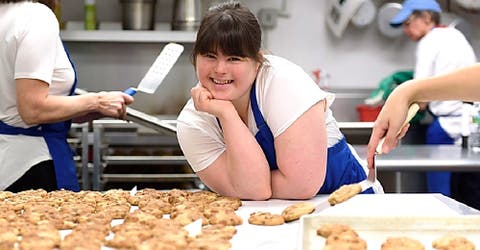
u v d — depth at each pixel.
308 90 1.50
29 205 1.43
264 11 4.14
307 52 4.23
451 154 2.90
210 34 1.43
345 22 4.02
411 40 4.23
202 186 3.20
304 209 1.34
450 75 1.34
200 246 1.06
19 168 1.93
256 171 1.52
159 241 1.08
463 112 3.15
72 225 1.27
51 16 1.89
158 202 1.44
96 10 3.98
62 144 2.03
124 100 1.95
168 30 3.79
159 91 3.99
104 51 3.96
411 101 1.36
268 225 1.29
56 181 1.98
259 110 1.54
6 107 1.92
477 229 1.19
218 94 1.50
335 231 1.14
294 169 1.50
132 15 3.69
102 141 3.06
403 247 1.06
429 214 1.27
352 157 1.77
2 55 1.87
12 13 1.85
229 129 1.51
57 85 1.96
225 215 1.31
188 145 1.59
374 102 3.94
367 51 4.25
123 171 3.26
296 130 1.49
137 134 3.42
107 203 1.46
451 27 3.73
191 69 3.98
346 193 1.47
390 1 4.18
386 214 1.27
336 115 4.22
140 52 3.98
